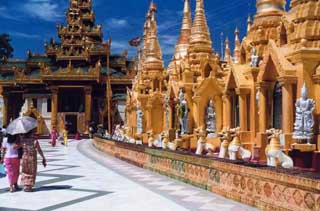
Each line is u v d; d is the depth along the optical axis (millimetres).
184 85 25953
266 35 19312
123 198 13711
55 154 36875
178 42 34281
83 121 86625
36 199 13773
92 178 19172
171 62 35688
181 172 17344
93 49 93000
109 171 22188
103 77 88250
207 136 23828
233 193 12477
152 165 21719
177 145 24453
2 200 13625
